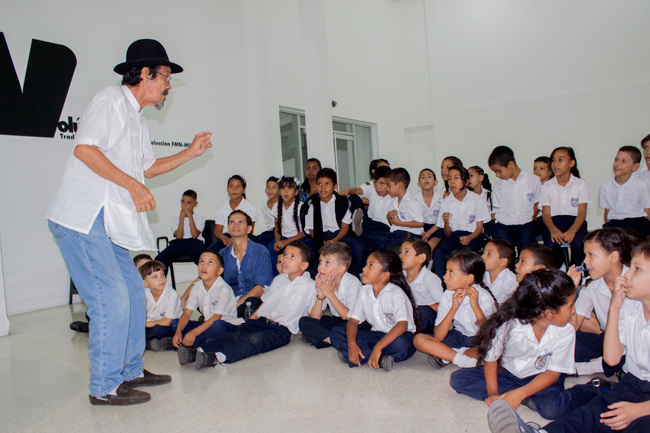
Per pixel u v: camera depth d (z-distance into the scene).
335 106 7.19
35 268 3.90
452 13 7.69
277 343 2.42
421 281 2.50
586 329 2.09
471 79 7.61
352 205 3.52
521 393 1.53
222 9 5.64
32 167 3.88
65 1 4.10
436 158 7.99
